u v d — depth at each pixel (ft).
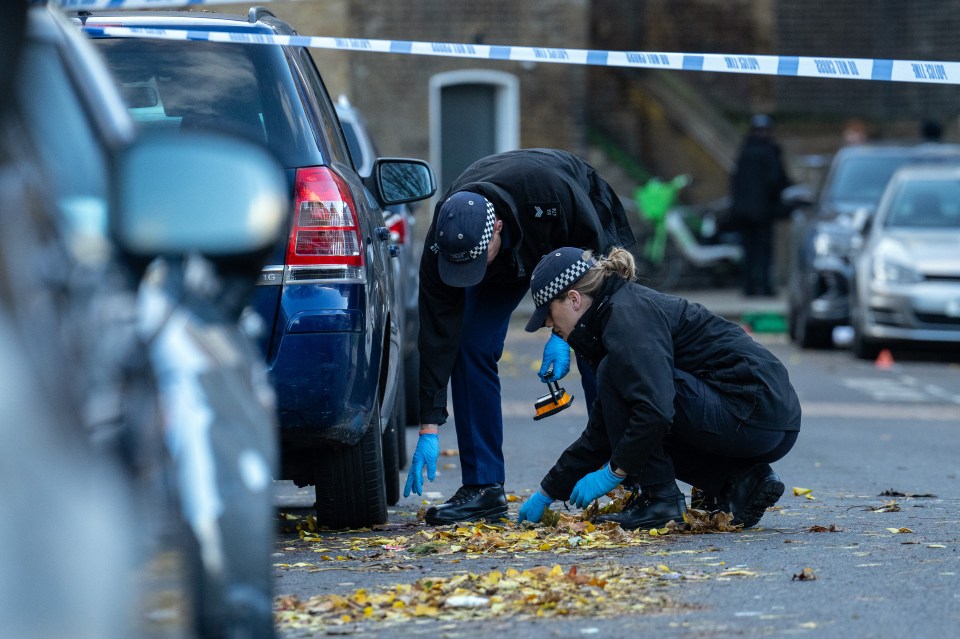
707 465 48.03
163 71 45.29
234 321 21.62
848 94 219.82
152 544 16.94
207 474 18.61
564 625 33.42
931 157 145.69
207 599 18.20
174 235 19.16
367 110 182.60
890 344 127.03
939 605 35.29
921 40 219.20
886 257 126.41
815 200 146.51
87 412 16.56
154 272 20.65
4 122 18.37
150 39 45.68
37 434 15.52
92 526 15.62
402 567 41.22
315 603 35.81
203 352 19.85
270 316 43.24
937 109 219.61
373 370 45.16
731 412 45.98
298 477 50.88
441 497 60.34
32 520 15.07
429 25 184.55
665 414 44.39
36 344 16.29
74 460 15.85
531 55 49.21
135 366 18.38
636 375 44.45
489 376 49.88
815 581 38.22
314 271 43.62
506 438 80.89
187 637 17.79
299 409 43.29
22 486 15.11
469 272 46.09
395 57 182.80
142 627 16.34
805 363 128.77
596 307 45.57
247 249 19.40
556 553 42.88
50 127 20.94
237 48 45.80
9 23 17.83
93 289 18.28
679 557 41.91
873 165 146.51
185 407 18.85
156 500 17.47
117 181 19.29
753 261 181.68
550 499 47.62
